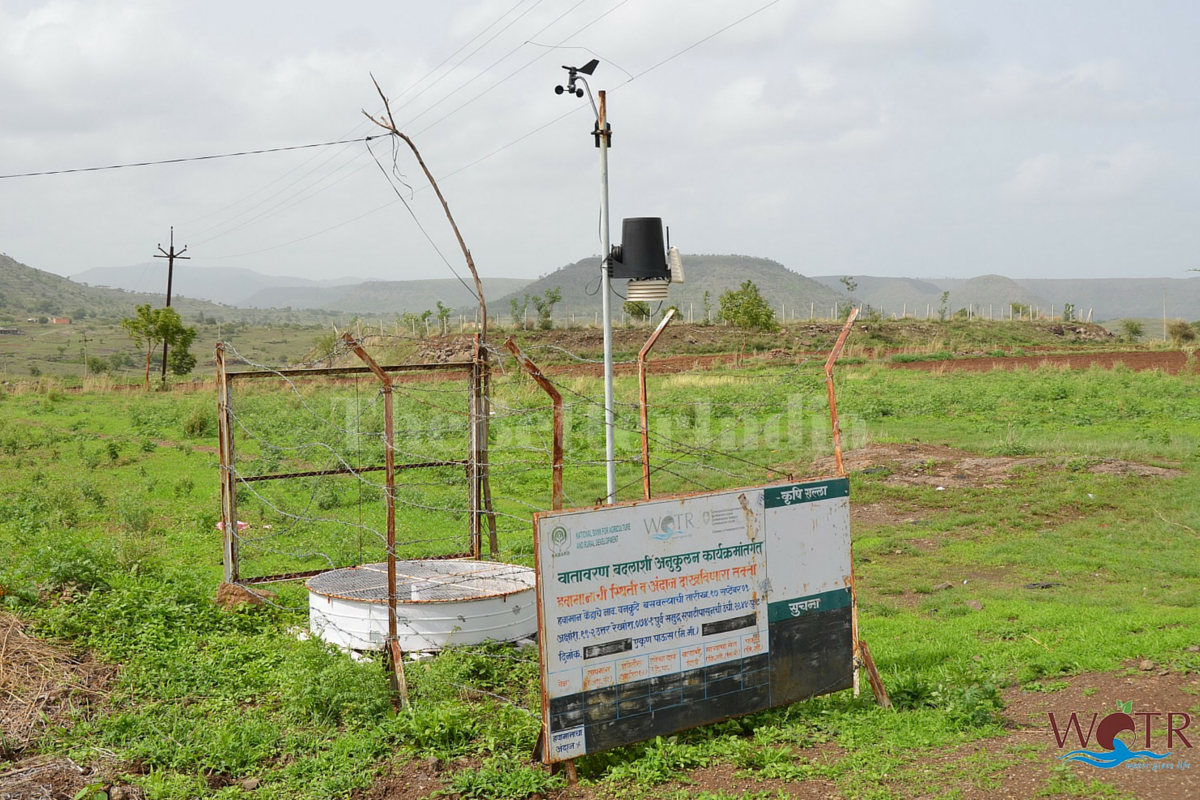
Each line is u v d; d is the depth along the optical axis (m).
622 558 6.09
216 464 20.64
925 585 10.73
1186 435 19.00
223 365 9.76
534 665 8.14
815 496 6.89
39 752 6.14
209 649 8.32
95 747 6.20
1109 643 7.99
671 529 6.28
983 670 7.31
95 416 32.50
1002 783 5.40
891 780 5.54
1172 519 12.98
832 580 6.96
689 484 16.83
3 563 10.41
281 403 29.81
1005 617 9.30
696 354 46.25
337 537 13.36
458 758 6.15
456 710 6.57
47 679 7.14
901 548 12.40
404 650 8.27
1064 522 13.34
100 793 5.58
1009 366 38.28
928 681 7.20
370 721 6.69
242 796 5.65
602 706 6.04
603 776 5.90
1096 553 11.69
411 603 8.24
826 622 6.94
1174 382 28.05
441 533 13.84
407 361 41.38
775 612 6.71
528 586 9.29
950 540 12.73
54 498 15.23
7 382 51.44
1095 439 18.89
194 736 6.43
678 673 6.31
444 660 7.60
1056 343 54.78
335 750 6.18
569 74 10.48
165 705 7.00
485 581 9.52
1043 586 10.50
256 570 11.48
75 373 98.69
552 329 51.31
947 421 22.80
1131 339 57.75
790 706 6.88
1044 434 19.80
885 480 16.38
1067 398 25.92
